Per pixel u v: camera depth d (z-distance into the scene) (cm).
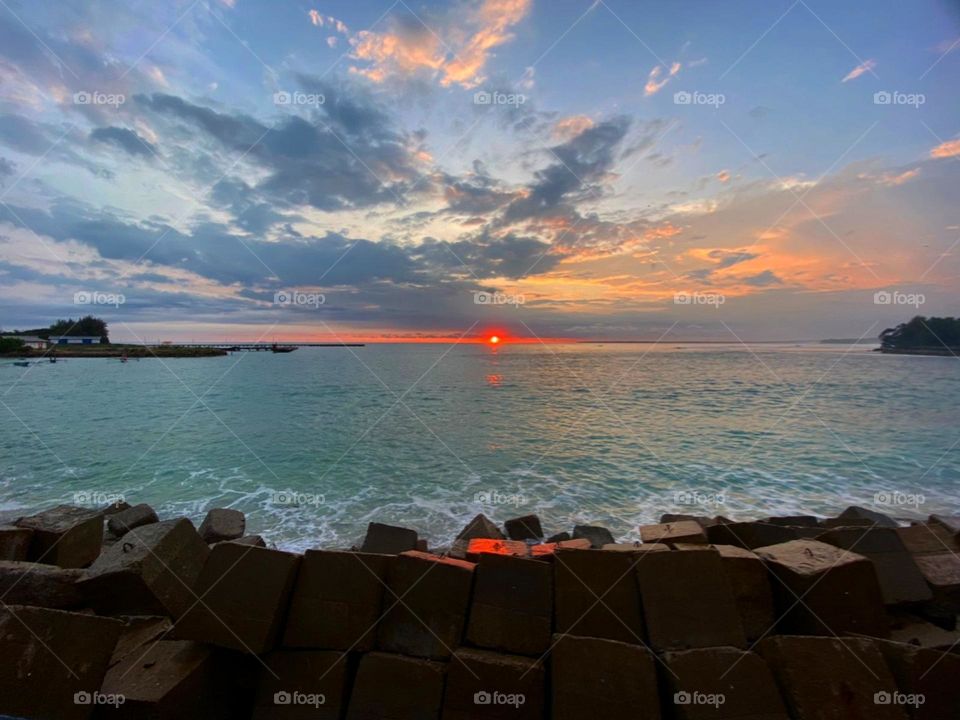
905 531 589
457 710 329
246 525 1021
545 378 4212
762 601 396
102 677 331
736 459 1553
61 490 1295
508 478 1357
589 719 310
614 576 375
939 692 325
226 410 2558
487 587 374
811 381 3809
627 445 1744
